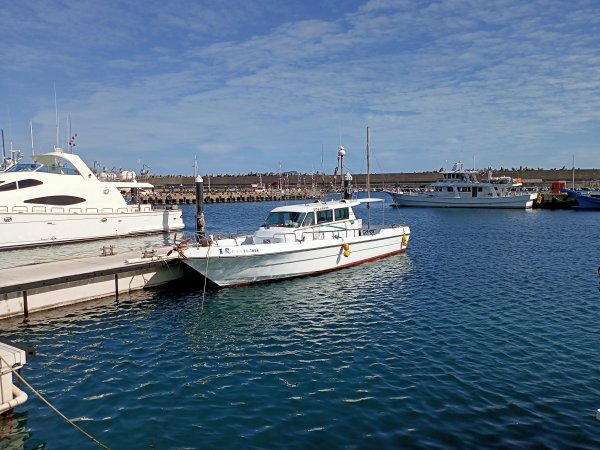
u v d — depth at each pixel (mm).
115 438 9500
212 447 9141
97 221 37281
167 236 41562
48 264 21203
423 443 9133
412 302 19281
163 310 18500
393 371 12461
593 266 26578
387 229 28891
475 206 76125
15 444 9281
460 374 12164
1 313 17094
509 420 9914
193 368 12961
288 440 9344
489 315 17234
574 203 76875
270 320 17156
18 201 32750
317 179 135875
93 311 18312
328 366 12930
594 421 9844
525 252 32156
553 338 14656
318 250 23703
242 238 24578
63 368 13000
